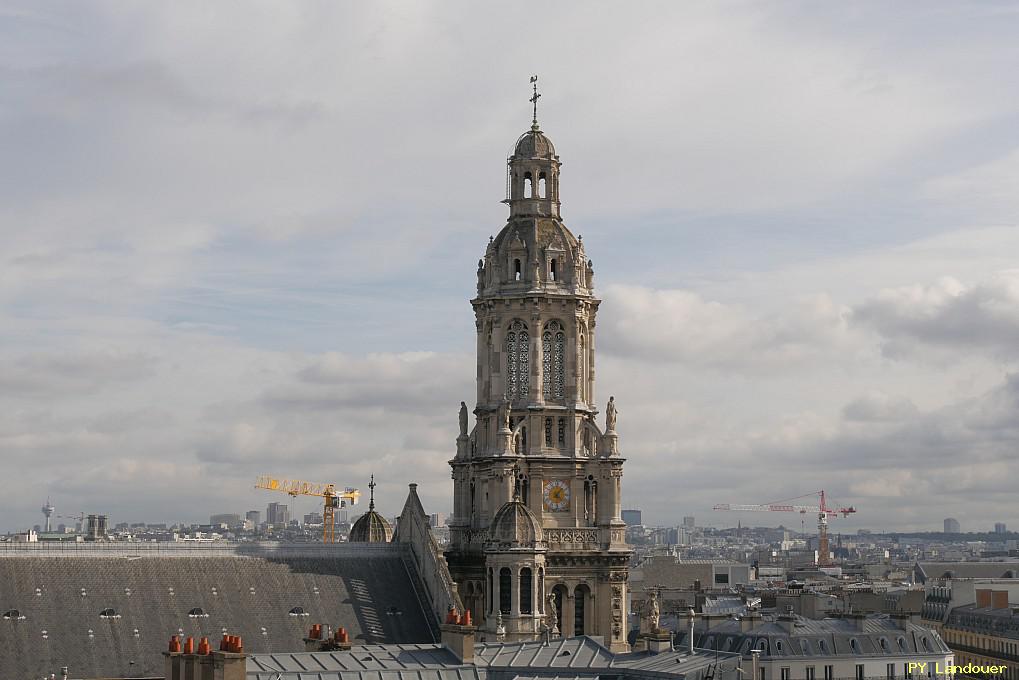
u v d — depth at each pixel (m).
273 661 179.25
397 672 176.38
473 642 189.88
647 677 173.00
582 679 175.50
